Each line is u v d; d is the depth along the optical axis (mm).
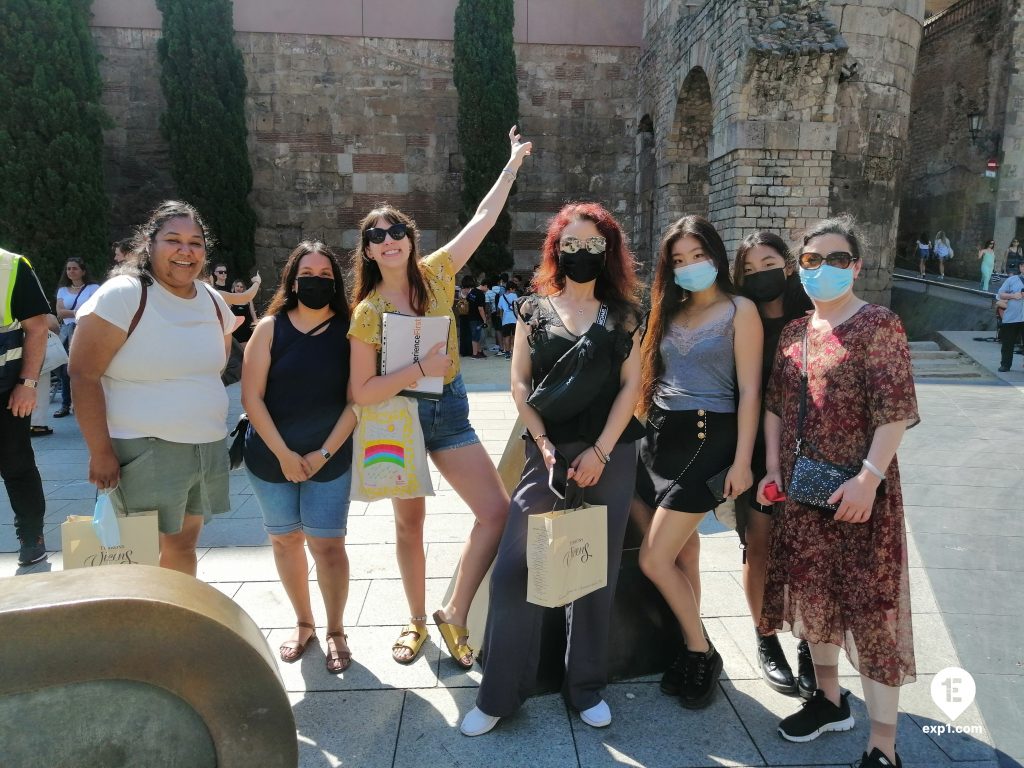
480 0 15000
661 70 14797
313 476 2873
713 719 2662
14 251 12734
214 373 2812
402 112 15820
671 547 2639
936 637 3176
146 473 2621
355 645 3178
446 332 2797
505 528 2666
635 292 2709
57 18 12812
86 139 13141
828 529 2377
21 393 3803
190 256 2609
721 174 11938
